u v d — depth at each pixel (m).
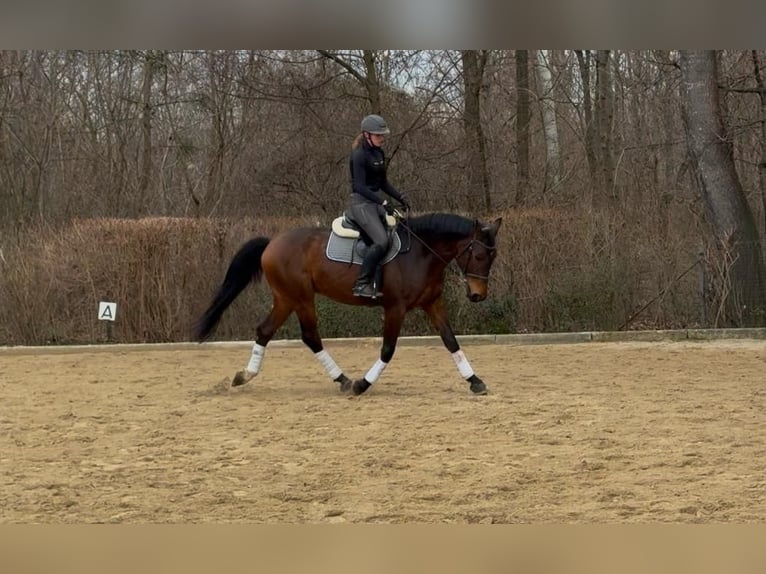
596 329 18.03
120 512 5.88
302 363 14.62
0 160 24.16
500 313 17.95
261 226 18.22
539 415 9.27
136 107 25.91
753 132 23.58
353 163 10.48
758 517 5.55
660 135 25.70
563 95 26.41
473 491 6.27
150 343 17.67
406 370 13.48
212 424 9.05
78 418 9.46
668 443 7.77
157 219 18.22
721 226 18.64
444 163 22.62
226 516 5.77
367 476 6.78
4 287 17.61
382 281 10.45
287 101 22.84
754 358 14.25
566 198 21.42
